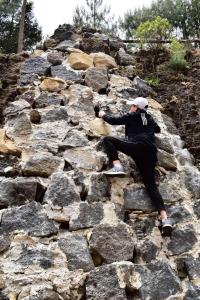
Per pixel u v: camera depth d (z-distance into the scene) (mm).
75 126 6410
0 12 19688
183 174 5977
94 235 4875
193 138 7027
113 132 6391
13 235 4832
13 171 5609
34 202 5164
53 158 5801
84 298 4387
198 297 4488
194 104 7758
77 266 4617
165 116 7340
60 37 9141
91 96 7102
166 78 8555
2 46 18828
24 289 4348
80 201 5289
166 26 9516
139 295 4438
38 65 7926
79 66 7957
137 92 7625
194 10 17672
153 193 5285
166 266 4668
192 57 9328
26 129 6246
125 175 5621
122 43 9500
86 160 5820
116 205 5297
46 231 4895
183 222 5273
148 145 5355
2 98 7301
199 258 4883
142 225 5168
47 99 6941
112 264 4547
